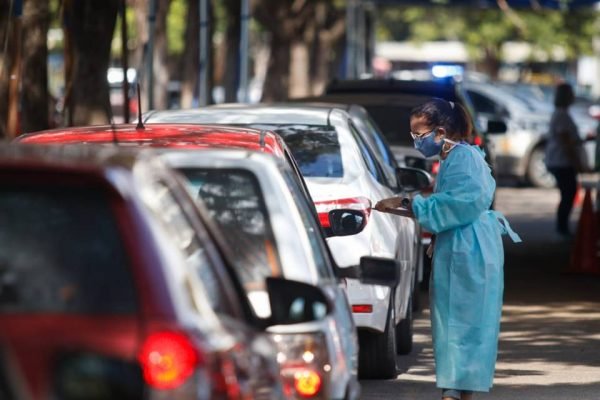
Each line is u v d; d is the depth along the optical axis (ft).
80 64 123.13
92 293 31.58
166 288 31.58
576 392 75.00
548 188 252.83
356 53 399.03
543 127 250.98
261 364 36.17
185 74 276.21
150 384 30.50
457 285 61.36
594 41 502.38
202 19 203.72
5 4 114.93
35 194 32.30
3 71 111.75
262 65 502.79
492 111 252.42
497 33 493.77
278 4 282.97
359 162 76.74
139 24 267.59
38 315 31.24
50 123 142.72
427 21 520.01
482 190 60.54
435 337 62.03
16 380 30.58
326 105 87.66
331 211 72.64
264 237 46.26
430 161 120.88
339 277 52.21
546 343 93.61
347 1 349.61
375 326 72.59
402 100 128.88
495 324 61.93
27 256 31.91
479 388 61.67
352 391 45.29
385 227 74.59
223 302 37.11
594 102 266.57
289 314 40.65
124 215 32.01
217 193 46.57
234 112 81.20
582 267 135.44
